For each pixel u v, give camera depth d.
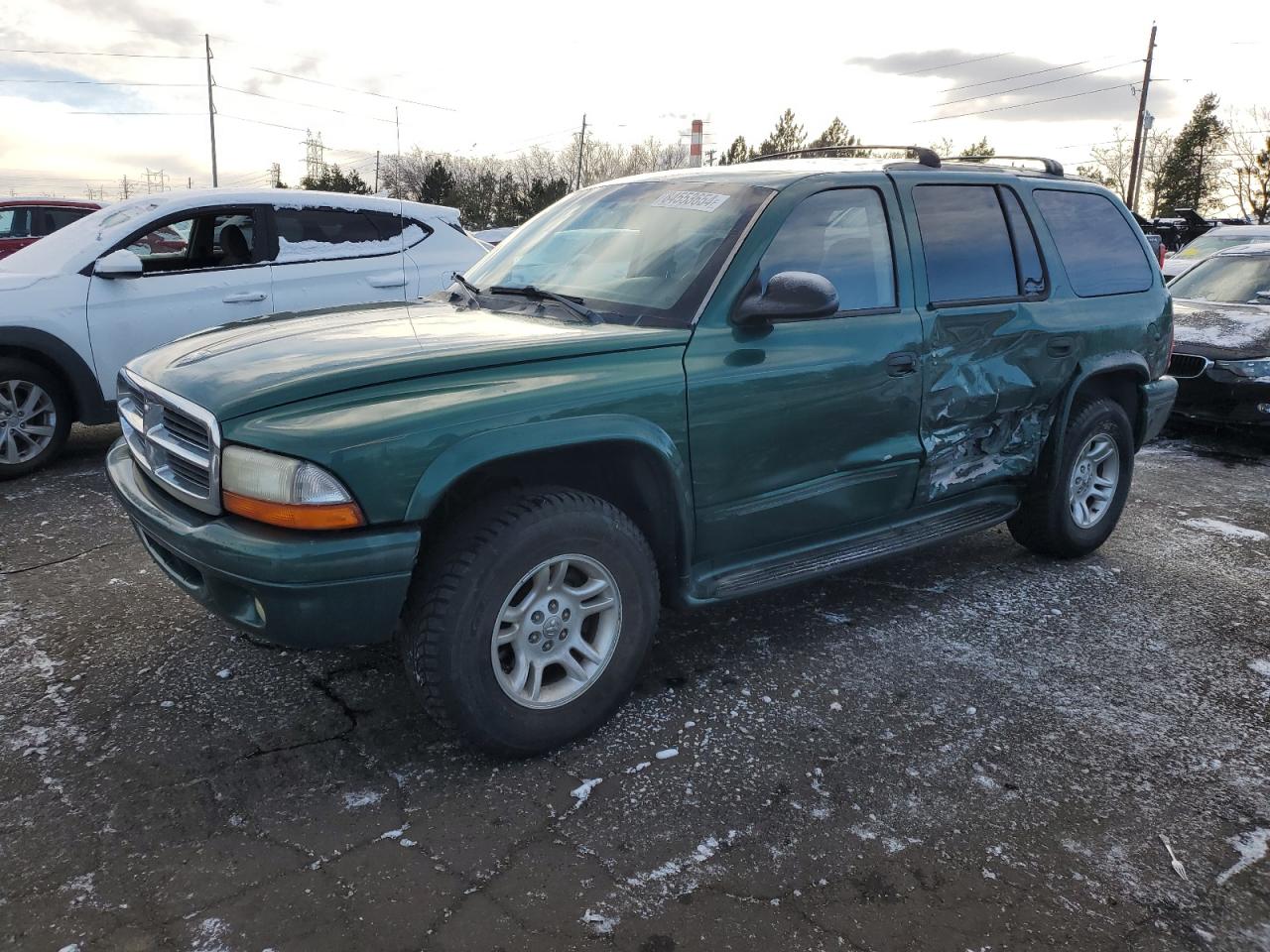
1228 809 2.63
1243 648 3.70
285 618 2.37
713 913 2.15
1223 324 7.68
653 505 2.96
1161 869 2.37
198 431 2.54
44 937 2.01
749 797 2.61
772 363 3.06
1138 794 2.69
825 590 4.17
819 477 3.29
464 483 2.72
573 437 2.61
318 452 2.31
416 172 70.06
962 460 3.79
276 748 2.78
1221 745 2.97
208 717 2.94
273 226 6.38
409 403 2.45
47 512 4.91
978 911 2.19
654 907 2.16
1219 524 5.40
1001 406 3.84
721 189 3.38
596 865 2.30
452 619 2.50
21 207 11.90
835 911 2.17
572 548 2.67
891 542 3.60
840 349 3.24
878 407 3.38
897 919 2.15
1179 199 57.41
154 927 2.05
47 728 2.84
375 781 2.62
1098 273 4.32
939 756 2.85
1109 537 5.04
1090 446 4.45
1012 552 4.75
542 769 2.72
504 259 3.78
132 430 3.01
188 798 2.52
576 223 3.67
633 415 2.75
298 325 3.14
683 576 3.05
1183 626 3.89
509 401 2.55
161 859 2.27
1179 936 2.14
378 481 2.36
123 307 5.77
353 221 6.74
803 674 3.35
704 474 2.97
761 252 3.11
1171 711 3.18
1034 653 3.59
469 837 2.39
